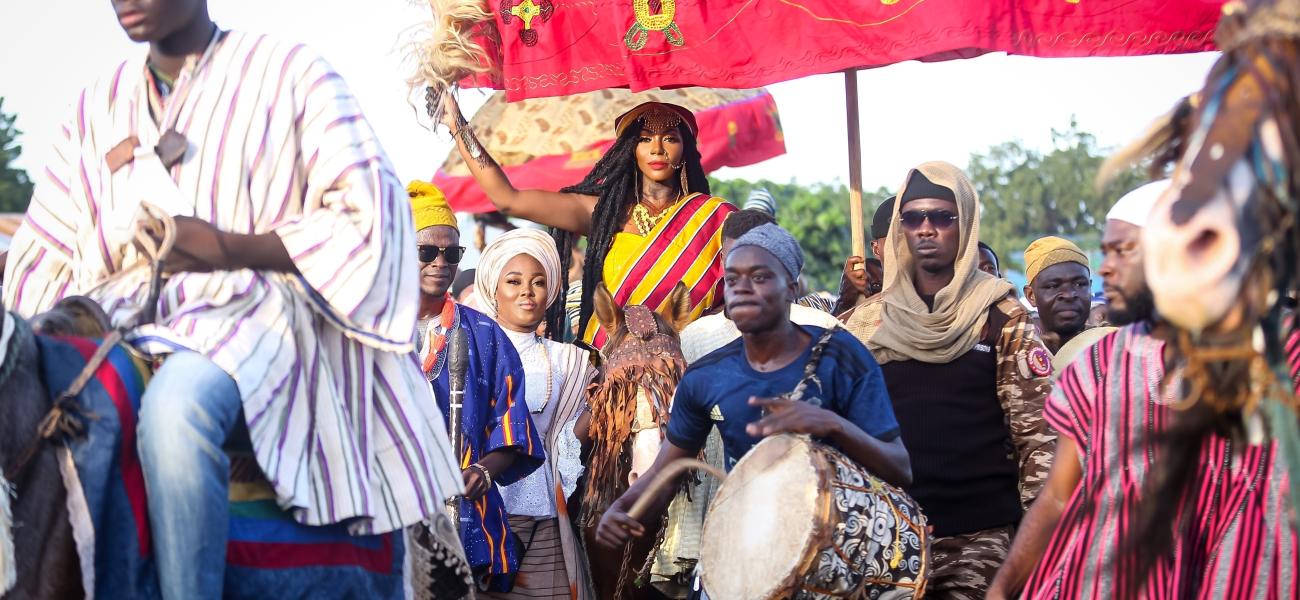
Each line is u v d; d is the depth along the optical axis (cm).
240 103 386
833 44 656
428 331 630
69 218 409
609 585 640
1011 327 555
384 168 388
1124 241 462
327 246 377
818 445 435
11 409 334
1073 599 349
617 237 714
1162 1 645
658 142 711
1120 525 342
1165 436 300
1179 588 327
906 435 555
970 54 712
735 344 501
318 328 393
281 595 379
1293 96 225
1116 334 362
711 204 711
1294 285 245
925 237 563
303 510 374
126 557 346
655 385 613
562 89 701
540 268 691
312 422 380
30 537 334
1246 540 319
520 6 697
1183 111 253
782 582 416
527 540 653
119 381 349
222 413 350
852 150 709
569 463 675
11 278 416
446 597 454
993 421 555
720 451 586
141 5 373
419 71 670
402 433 408
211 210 382
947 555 549
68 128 411
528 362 678
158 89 395
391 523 400
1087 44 642
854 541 425
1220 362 257
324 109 388
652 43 681
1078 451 371
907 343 559
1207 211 217
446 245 663
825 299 780
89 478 339
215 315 367
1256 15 235
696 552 589
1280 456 312
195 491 338
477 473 594
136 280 385
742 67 673
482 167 720
